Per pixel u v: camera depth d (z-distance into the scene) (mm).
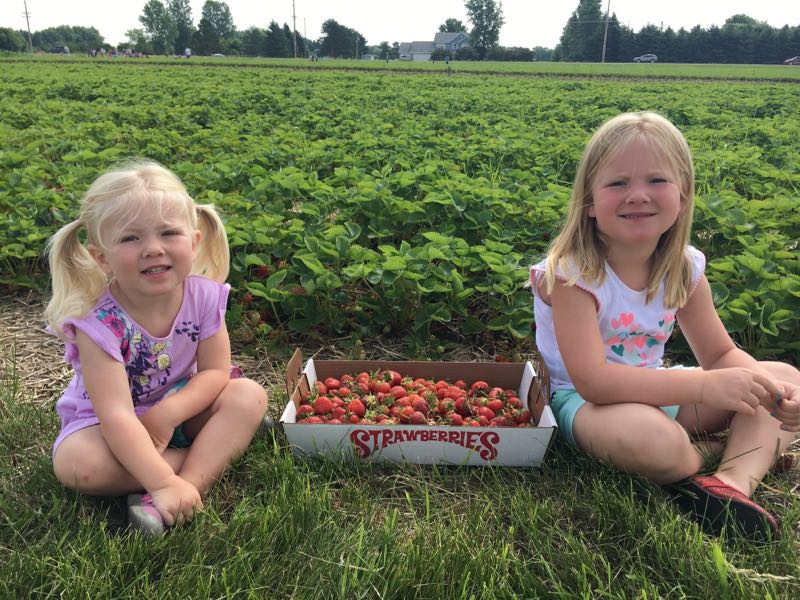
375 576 800
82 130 3518
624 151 945
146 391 1026
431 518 942
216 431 994
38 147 3043
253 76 9844
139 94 5883
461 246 1670
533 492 996
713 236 1948
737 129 4027
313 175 2256
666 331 1070
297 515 898
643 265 1037
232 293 1647
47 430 1126
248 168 2461
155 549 832
